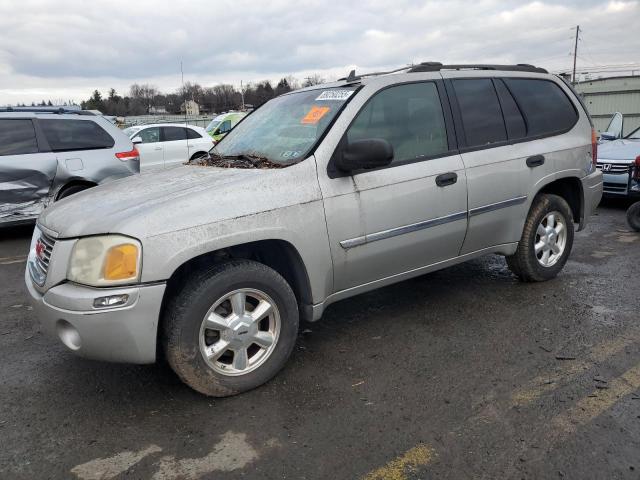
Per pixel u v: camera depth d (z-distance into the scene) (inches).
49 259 112.8
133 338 107.0
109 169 310.5
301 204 124.6
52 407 119.6
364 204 134.8
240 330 119.2
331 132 134.1
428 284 194.2
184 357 112.5
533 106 180.1
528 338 146.9
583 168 189.6
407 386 123.8
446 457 98.2
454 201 152.5
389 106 145.6
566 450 98.9
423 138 149.9
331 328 158.4
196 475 95.9
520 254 181.6
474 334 150.8
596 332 149.5
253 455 100.8
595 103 1274.6
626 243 250.5
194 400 120.7
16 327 168.1
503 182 164.6
